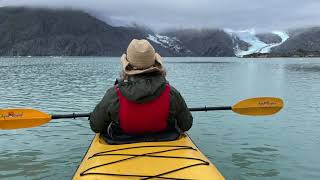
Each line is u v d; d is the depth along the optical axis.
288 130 3.68
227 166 2.65
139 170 1.54
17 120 2.41
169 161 1.61
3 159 2.79
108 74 13.97
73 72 15.47
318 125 3.91
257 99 2.69
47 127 3.76
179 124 1.93
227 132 3.58
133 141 1.81
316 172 2.54
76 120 4.08
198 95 6.85
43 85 8.98
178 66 23.61
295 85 9.06
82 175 1.53
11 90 7.75
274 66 22.98
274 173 2.52
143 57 1.69
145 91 1.68
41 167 2.62
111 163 1.59
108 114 1.77
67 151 2.99
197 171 1.53
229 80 10.73
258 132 3.59
